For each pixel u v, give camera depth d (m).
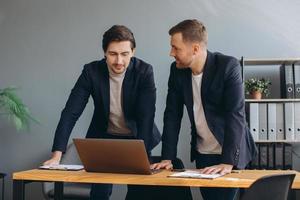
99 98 2.69
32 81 4.41
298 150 4.04
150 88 2.66
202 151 2.57
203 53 2.33
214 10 4.26
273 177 1.68
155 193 2.66
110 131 2.87
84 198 3.54
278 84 4.16
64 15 4.40
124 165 2.12
